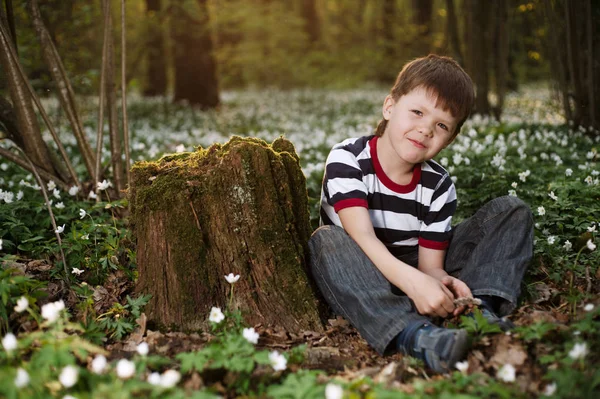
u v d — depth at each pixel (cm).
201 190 256
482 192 394
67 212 368
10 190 429
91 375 196
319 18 2667
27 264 297
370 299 243
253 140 268
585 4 564
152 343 240
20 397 175
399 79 264
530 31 838
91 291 278
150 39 1260
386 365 232
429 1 1727
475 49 812
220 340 229
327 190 275
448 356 213
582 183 394
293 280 258
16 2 588
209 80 1420
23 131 397
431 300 234
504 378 192
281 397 191
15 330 239
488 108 824
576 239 321
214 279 257
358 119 1033
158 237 256
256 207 257
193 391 195
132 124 990
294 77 2333
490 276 254
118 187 403
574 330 218
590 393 181
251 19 1975
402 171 267
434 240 271
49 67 400
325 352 237
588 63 575
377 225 271
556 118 754
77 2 757
